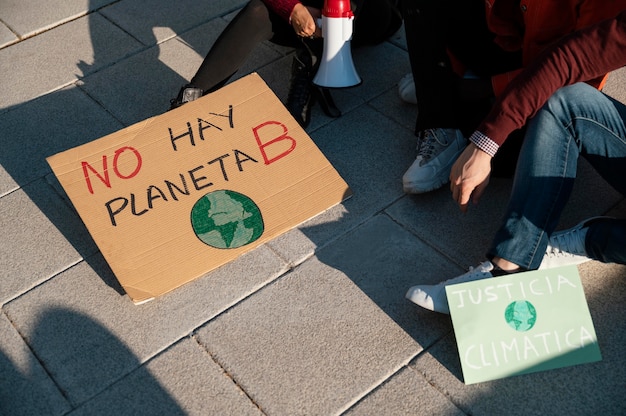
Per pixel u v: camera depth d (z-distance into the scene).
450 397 2.03
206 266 2.28
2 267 2.40
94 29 3.44
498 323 2.07
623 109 2.08
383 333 2.18
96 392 2.06
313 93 2.87
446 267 2.36
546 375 2.06
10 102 3.05
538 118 2.10
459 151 2.61
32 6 3.57
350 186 2.64
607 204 2.55
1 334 2.21
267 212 2.41
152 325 2.22
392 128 2.88
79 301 2.29
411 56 2.56
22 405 2.03
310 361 2.12
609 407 2.00
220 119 2.59
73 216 2.56
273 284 2.32
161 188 2.42
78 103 3.04
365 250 2.42
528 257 2.09
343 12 2.64
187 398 2.04
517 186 2.11
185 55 3.27
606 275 2.31
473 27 2.54
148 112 2.98
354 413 2.00
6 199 2.63
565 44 1.92
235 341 2.17
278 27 2.78
